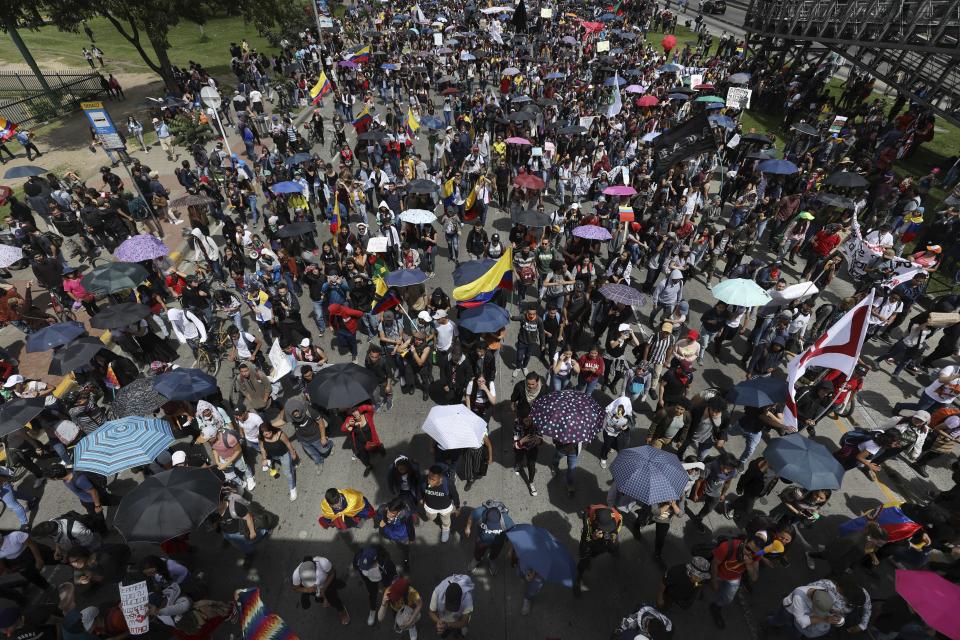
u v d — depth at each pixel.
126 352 11.10
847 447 8.53
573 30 44.59
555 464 8.70
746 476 7.40
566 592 7.11
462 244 16.23
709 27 48.53
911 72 21.08
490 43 39.34
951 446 8.39
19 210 14.81
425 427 7.39
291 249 13.61
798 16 27.36
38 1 22.62
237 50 33.09
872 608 6.24
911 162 21.09
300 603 6.98
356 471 8.91
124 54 40.22
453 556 7.55
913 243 15.12
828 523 8.00
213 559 7.58
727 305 10.51
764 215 15.65
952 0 17.75
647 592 7.11
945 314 10.28
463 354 9.05
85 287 10.52
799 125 19.86
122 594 5.48
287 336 10.52
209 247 13.92
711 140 14.62
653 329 12.35
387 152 19.64
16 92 29.56
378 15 51.56
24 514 7.84
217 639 6.65
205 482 6.62
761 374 9.66
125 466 6.95
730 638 6.58
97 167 21.34
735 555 5.94
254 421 8.11
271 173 17.56
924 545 6.71
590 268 11.91
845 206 13.54
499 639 6.60
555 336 10.54
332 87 31.27
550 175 20.00
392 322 10.11
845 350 7.77
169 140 21.72
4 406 7.98
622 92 28.45
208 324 11.68
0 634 5.69
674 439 8.29
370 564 6.03
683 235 13.31
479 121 23.42
